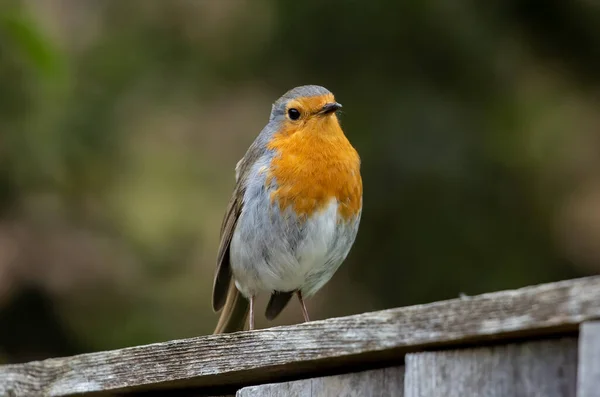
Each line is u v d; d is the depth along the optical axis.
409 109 12.06
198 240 12.95
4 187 11.95
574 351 4.93
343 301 12.53
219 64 13.06
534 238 12.37
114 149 12.69
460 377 5.21
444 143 12.01
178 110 13.15
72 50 13.20
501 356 5.12
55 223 12.64
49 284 12.74
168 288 12.90
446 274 12.00
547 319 4.81
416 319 5.34
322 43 12.42
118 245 12.83
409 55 12.29
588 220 12.76
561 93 13.11
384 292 12.23
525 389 5.02
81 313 12.78
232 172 13.30
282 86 12.84
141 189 13.00
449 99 12.26
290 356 6.00
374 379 5.71
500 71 12.47
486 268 12.05
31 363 7.43
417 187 11.98
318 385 5.91
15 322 12.82
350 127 12.08
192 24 13.31
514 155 12.37
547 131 12.84
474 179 12.05
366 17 12.23
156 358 6.77
